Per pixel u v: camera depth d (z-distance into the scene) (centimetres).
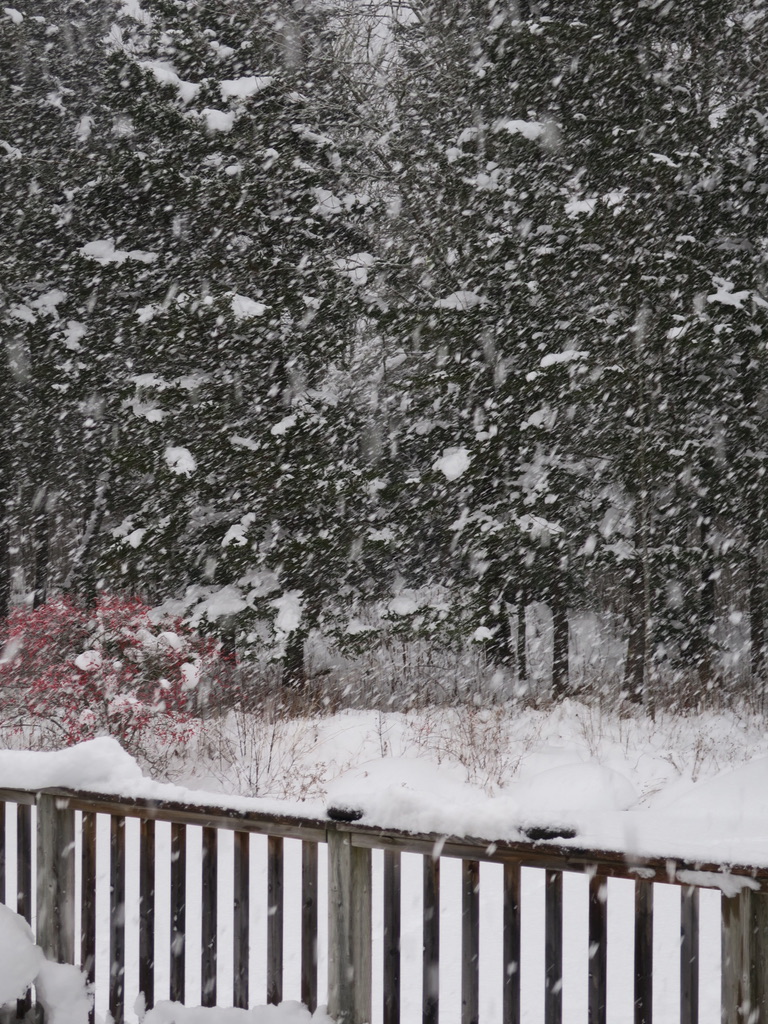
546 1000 304
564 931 556
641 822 325
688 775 930
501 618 1310
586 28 1298
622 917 583
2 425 1533
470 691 1305
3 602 1655
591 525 1315
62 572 1683
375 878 637
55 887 396
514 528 1282
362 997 331
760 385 1297
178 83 1418
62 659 1039
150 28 1620
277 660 1277
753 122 1314
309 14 1597
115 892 385
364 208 1473
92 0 1758
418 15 1593
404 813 320
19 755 405
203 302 1320
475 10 1466
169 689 994
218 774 938
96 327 1465
